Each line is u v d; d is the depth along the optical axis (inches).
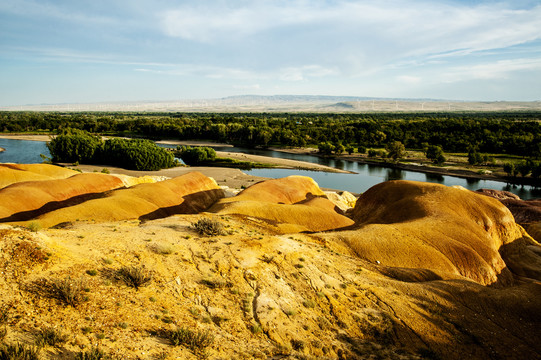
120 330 492.1
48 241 649.0
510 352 695.7
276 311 652.7
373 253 1151.0
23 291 505.4
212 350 503.8
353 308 738.8
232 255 812.6
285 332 601.9
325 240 1181.7
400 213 1702.8
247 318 618.2
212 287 682.2
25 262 562.9
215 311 616.1
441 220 1475.1
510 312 837.8
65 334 449.7
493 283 1222.3
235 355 507.2
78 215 1316.4
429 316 763.4
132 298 576.1
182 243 837.8
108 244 743.1
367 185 3698.3
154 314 554.6
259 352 531.2
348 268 945.5
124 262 676.7
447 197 1717.5
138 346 468.4
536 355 698.8
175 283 661.3
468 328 748.0
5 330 423.2
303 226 1481.3
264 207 1544.0
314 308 706.8
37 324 454.0
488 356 674.2
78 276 582.2
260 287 722.2
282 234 1272.1
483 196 1784.0
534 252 1588.3
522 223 2071.9
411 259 1155.9
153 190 1804.9
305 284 784.9
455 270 1173.7
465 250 1261.1
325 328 649.6
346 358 577.3
